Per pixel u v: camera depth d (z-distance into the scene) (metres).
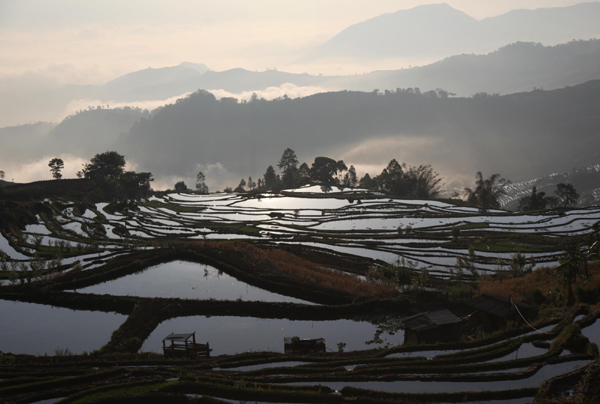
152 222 105.81
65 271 63.34
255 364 35.19
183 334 39.62
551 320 40.59
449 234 91.44
